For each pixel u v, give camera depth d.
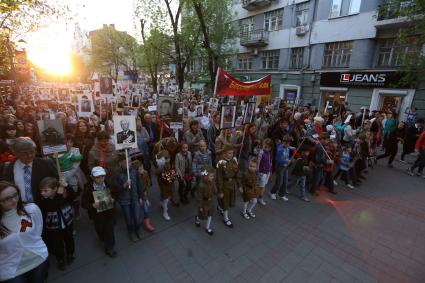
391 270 3.73
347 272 3.65
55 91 12.47
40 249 2.49
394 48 14.10
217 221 4.91
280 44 20.48
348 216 5.27
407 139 9.06
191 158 5.45
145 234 4.36
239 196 6.07
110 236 3.69
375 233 4.67
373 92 14.81
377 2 14.25
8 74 18.98
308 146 6.38
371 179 7.49
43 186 2.87
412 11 9.33
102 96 7.14
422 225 5.00
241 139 6.52
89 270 3.48
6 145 3.97
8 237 2.22
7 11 7.25
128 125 3.89
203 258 3.82
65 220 3.26
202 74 20.20
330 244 4.30
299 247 4.18
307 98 18.88
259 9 21.84
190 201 5.64
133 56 27.39
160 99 7.16
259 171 5.42
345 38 15.96
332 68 16.94
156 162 4.98
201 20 13.65
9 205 2.18
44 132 3.17
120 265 3.60
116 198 3.72
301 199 6.03
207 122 8.52
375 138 8.67
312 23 17.77
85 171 5.04
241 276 3.50
